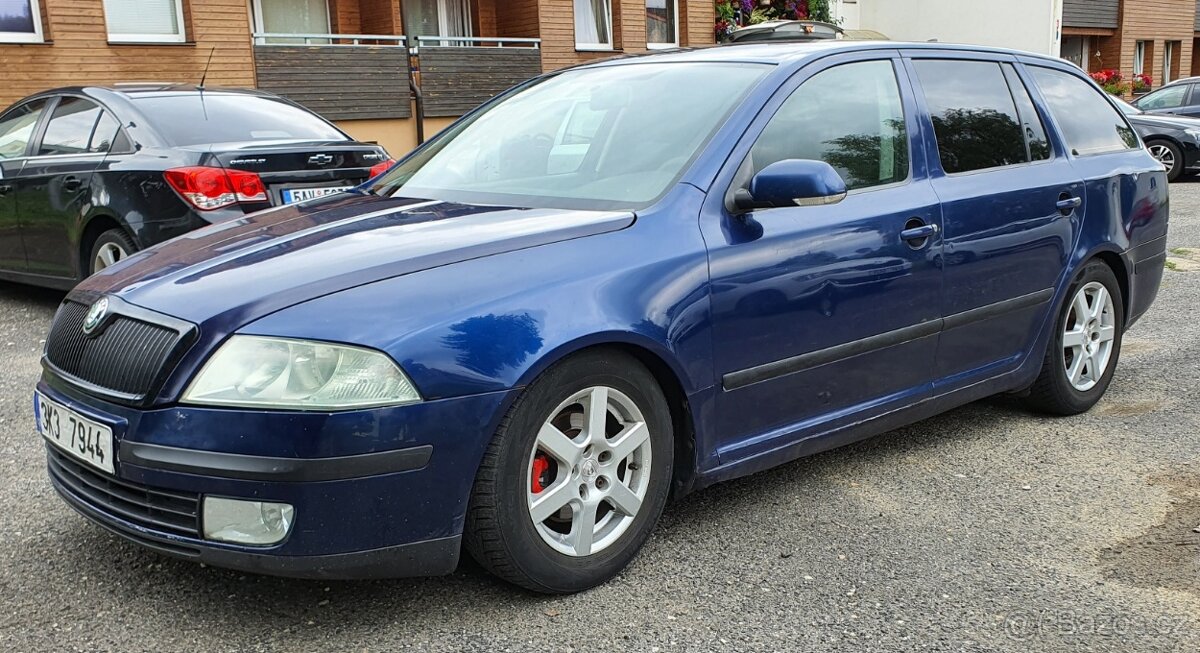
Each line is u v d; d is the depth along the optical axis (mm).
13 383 5062
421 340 2531
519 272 2756
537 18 15312
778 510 3574
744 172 3283
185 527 2527
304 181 6031
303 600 2871
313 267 2701
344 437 2439
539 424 2729
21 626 2725
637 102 3674
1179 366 5531
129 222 5891
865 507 3609
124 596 2889
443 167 3916
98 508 2750
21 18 10469
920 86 3992
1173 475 3926
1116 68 27766
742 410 3238
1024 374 4332
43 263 6645
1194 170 16375
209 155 5719
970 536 3367
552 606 2857
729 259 3127
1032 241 4199
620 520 3004
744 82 3541
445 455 2557
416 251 2773
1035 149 4418
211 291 2643
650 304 2916
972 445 4293
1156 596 2945
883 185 3693
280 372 2453
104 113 6352
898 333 3656
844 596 2941
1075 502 3662
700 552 3225
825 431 3514
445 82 14023
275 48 12289
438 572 2650
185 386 2504
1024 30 24594
